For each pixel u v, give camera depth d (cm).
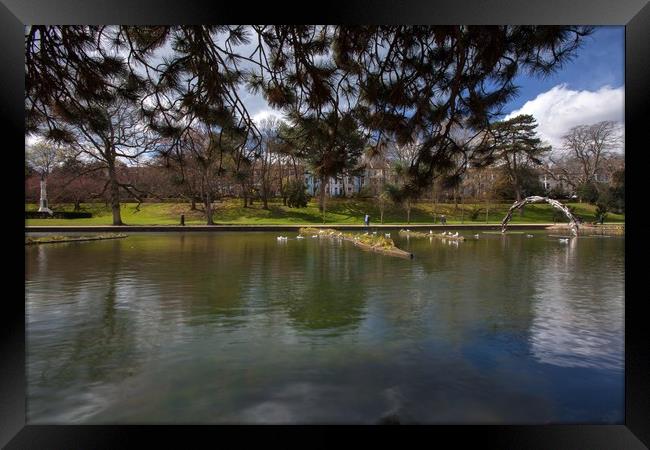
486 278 1135
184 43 478
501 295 909
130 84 496
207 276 1141
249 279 1098
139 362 515
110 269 1260
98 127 523
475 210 4406
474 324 679
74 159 2653
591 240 2523
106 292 923
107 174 3111
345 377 472
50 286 995
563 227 3503
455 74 482
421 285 1022
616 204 3588
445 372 487
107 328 652
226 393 433
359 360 522
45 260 1467
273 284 1029
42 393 434
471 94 489
